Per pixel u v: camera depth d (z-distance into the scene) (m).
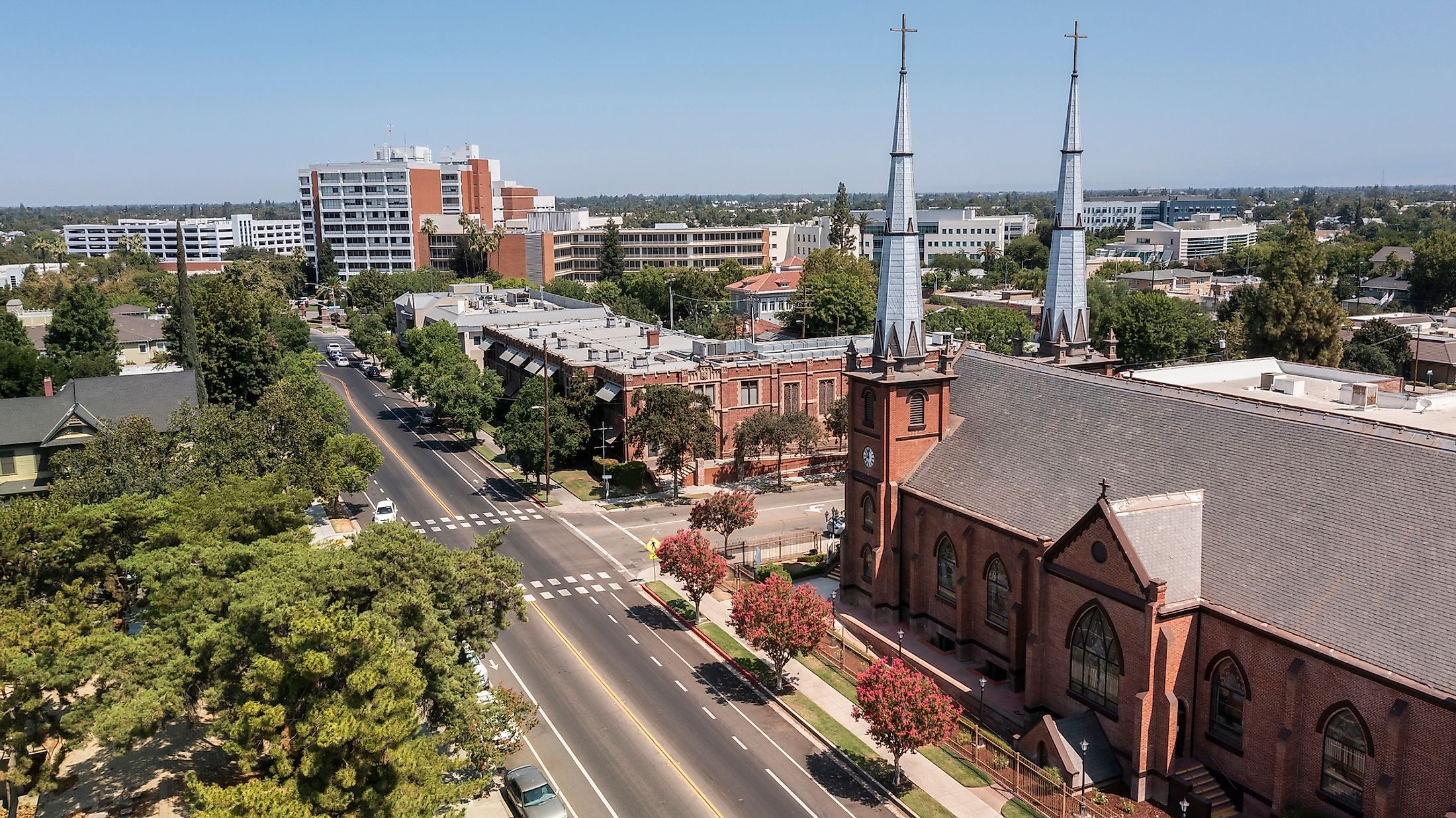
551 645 61.78
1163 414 52.16
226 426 78.81
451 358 134.88
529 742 49.88
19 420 81.50
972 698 52.59
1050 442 56.53
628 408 100.94
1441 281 193.62
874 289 184.25
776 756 48.81
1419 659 36.00
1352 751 38.12
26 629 39.66
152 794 44.09
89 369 115.94
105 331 134.38
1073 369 62.38
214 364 110.06
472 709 44.22
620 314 188.38
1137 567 43.00
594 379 105.94
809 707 53.62
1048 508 52.59
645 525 87.38
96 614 47.00
